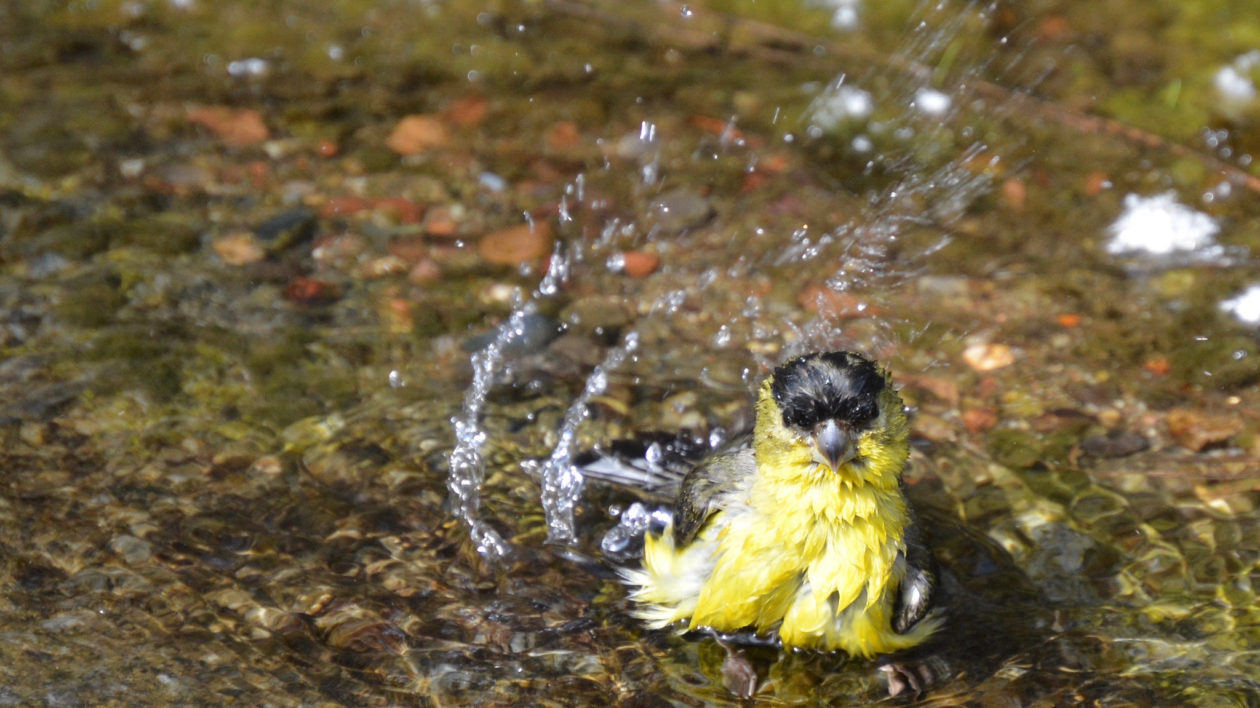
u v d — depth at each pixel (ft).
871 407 24.06
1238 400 30.50
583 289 33.94
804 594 23.95
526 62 43.04
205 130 38.78
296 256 34.19
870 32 45.09
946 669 23.80
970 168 38.75
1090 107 41.29
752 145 39.65
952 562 26.40
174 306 32.17
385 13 45.39
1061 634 24.47
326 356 31.04
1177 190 37.83
